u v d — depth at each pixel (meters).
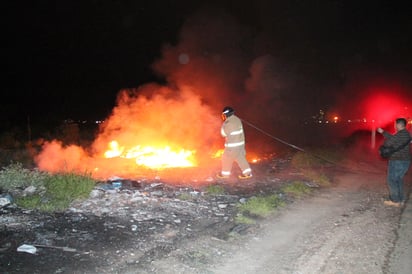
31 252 5.44
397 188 9.28
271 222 7.73
